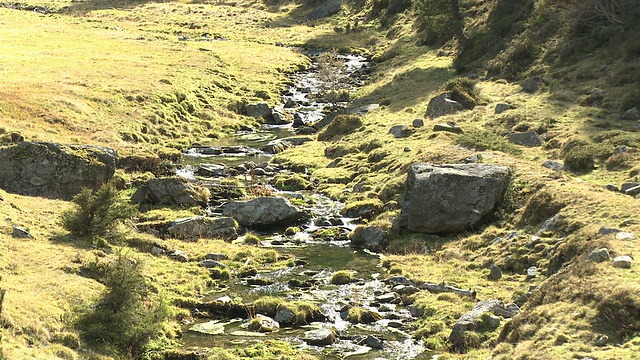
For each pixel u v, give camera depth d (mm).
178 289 24266
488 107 46031
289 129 54406
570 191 28547
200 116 53844
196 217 30922
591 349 16531
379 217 32594
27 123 40562
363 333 21484
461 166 31703
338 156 43562
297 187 38656
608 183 30125
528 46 55344
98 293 21250
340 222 33094
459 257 27781
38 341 18188
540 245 26062
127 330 19672
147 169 39469
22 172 31406
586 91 44375
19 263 22188
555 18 56812
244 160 44781
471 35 67688
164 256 27375
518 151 36531
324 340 20609
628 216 25188
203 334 21328
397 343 20688
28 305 19328
